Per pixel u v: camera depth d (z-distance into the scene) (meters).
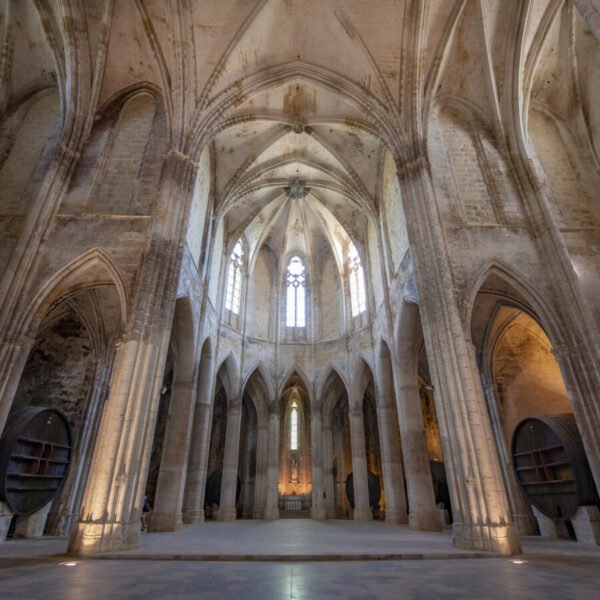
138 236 12.91
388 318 19.11
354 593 4.74
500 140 15.29
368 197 21.52
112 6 15.09
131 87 16.52
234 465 22.78
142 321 11.20
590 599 4.42
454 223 13.36
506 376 17.06
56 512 13.57
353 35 15.81
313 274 29.12
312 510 23.53
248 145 20.98
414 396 17.14
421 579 5.68
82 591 4.80
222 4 15.31
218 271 23.41
